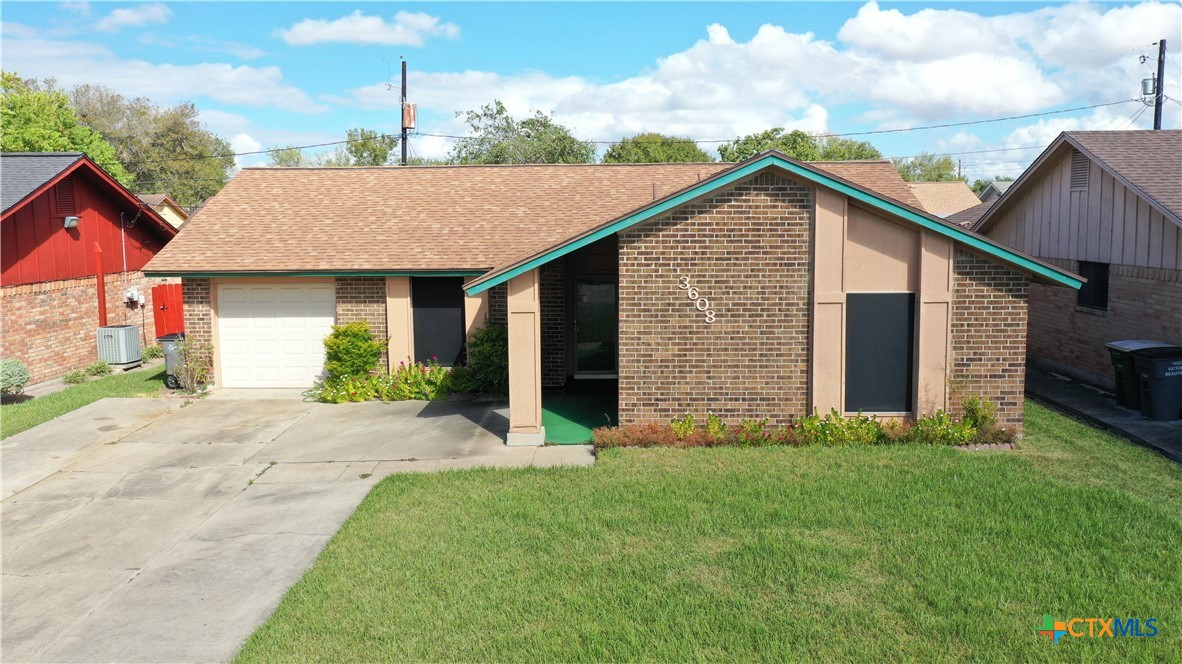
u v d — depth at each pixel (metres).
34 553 9.48
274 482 11.80
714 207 12.97
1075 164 17.88
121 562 9.15
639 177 21.03
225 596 8.20
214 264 17.56
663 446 12.84
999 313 12.91
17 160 20.38
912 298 13.03
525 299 13.30
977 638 6.83
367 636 7.20
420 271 17.14
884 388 13.21
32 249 19.62
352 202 19.94
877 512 9.68
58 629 7.62
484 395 17.34
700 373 13.25
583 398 17.20
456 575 8.33
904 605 7.41
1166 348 13.98
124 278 23.56
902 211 12.62
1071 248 18.05
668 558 8.57
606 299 18.42
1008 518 9.41
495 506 10.23
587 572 8.30
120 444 13.92
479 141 47.50
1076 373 18.02
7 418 15.70
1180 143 16.84
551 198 19.89
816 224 12.86
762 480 10.98
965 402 12.96
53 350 20.34
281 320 18.33
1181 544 8.59
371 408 16.39
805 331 13.12
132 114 64.69
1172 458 11.82
